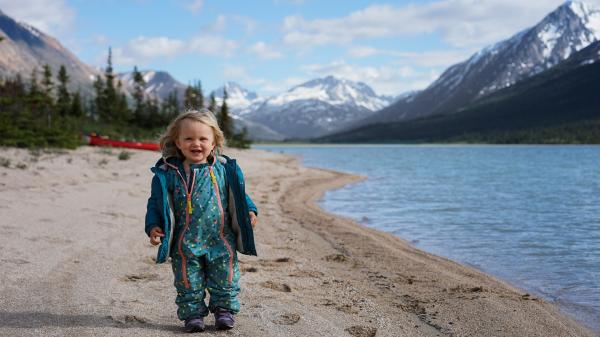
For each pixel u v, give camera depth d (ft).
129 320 13.25
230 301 12.60
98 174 53.98
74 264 18.92
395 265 25.31
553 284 22.77
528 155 259.60
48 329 12.27
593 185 81.92
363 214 46.75
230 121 252.83
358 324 15.12
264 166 105.70
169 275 18.49
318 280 20.76
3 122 76.95
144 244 23.81
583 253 29.84
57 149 81.10
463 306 18.42
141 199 40.16
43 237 23.06
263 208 46.11
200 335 12.39
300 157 223.51
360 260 26.20
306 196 60.80
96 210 32.60
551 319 17.44
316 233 34.09
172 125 12.55
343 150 387.75
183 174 12.42
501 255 29.22
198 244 12.28
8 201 32.35
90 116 222.89
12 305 13.83
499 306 18.57
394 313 17.01
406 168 134.41
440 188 74.59
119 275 17.99
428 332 15.42
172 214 12.17
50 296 14.84
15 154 62.49
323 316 15.31
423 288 20.95
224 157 13.03
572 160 196.24
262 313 14.61
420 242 33.24
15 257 18.95
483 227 39.63
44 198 35.19
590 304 19.69
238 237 12.64
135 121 235.81
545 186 79.77
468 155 261.85
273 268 22.29
